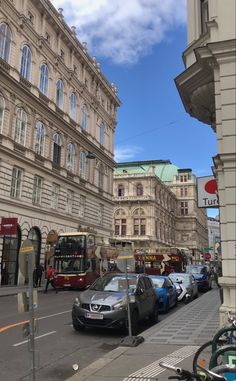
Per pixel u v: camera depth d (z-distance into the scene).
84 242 30.38
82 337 11.87
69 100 45.25
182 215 117.56
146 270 42.25
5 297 24.17
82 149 48.50
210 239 98.94
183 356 8.77
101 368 7.88
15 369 8.21
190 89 12.75
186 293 23.14
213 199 13.48
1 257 31.41
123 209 93.38
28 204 35.22
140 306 13.29
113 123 60.09
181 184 119.12
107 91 57.38
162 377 7.18
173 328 12.71
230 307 9.56
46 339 11.47
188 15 13.45
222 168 10.41
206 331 12.07
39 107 37.78
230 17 10.87
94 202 51.28
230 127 10.33
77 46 46.62
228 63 10.63
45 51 39.59
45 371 8.27
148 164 126.56
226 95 10.51
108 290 13.42
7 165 32.41
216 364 4.93
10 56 33.84
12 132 33.41
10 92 33.34
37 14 38.56
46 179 38.66
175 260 42.53
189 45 12.88
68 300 22.16
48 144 39.62
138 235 91.19
